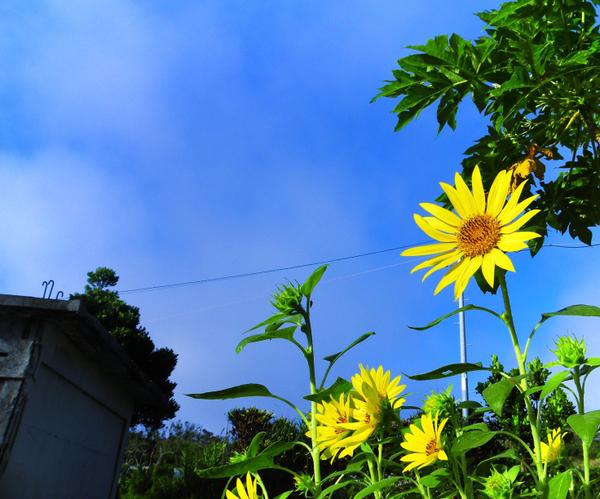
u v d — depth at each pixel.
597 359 1.47
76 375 8.03
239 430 12.68
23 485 6.65
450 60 3.02
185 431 25.58
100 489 9.66
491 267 1.56
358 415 1.73
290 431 11.42
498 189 1.69
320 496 1.55
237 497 1.65
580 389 1.47
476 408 1.87
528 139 3.12
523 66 2.84
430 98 3.12
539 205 3.08
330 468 10.05
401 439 1.85
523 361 1.44
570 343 1.52
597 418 1.23
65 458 8.01
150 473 15.75
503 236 1.63
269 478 9.98
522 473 1.84
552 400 2.74
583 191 3.12
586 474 1.35
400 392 1.80
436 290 1.66
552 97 2.97
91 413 9.06
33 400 6.72
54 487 7.64
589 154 3.25
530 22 2.94
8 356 6.40
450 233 1.72
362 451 1.82
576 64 2.75
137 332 20.97
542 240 2.97
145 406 20.00
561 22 2.90
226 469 1.60
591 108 2.94
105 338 7.61
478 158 3.07
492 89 3.09
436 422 1.68
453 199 1.74
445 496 1.65
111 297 22.19
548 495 1.26
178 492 13.20
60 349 7.26
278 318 1.82
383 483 1.58
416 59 3.03
